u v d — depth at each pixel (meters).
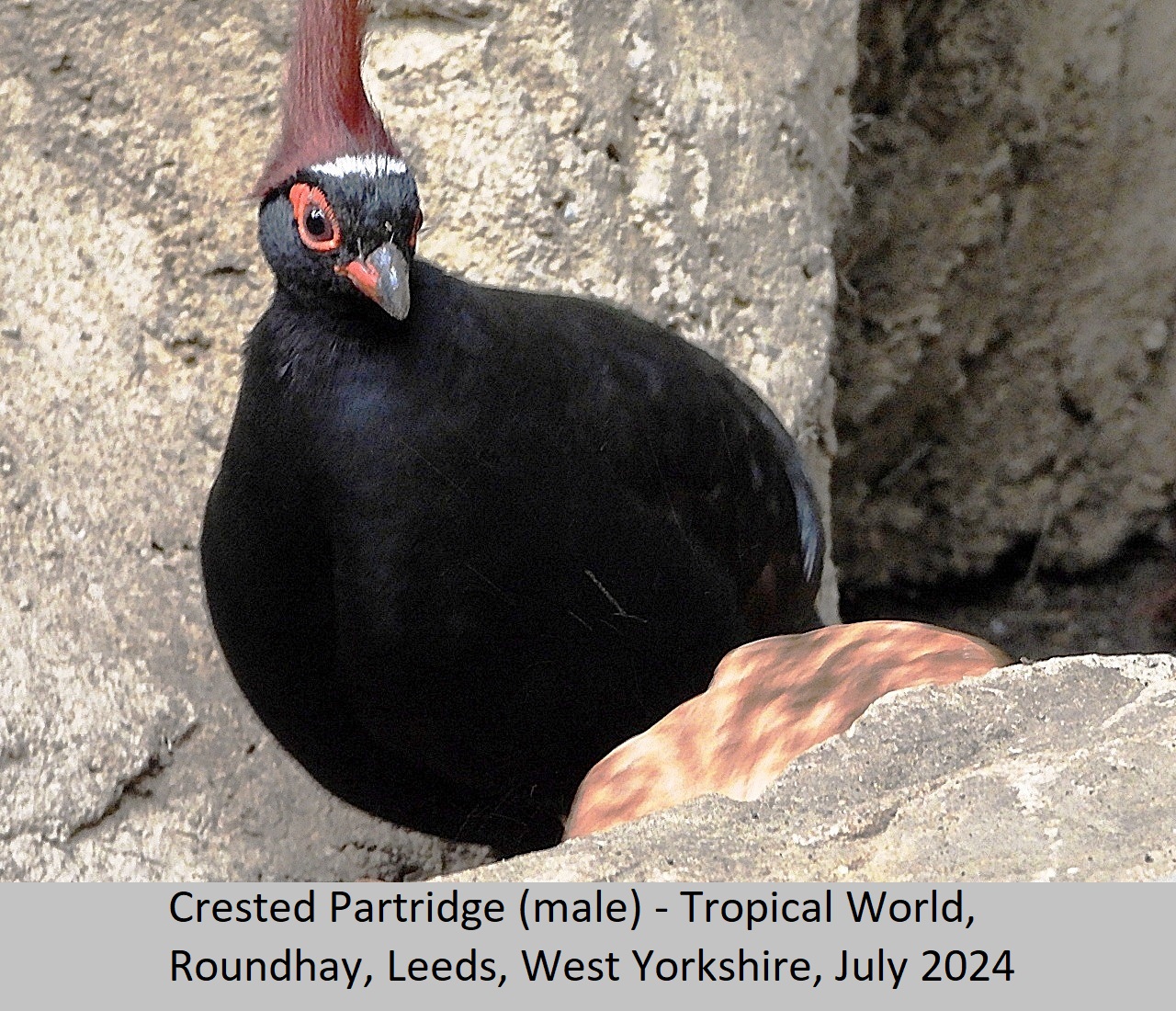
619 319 5.79
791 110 8.40
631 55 7.91
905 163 11.05
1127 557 12.34
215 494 5.38
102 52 7.67
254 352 5.08
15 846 6.29
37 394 7.18
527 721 5.33
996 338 11.59
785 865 3.03
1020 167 11.11
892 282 11.30
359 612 5.06
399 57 7.73
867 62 10.66
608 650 5.29
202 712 6.84
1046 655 11.98
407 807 5.91
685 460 5.64
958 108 10.91
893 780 3.17
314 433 4.91
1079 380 11.70
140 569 7.02
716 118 8.07
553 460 5.05
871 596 12.55
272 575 5.15
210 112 7.69
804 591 6.62
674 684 5.52
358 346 4.89
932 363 11.61
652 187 7.86
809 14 8.70
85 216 7.55
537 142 7.68
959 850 2.96
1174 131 11.05
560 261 7.64
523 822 5.87
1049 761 3.07
